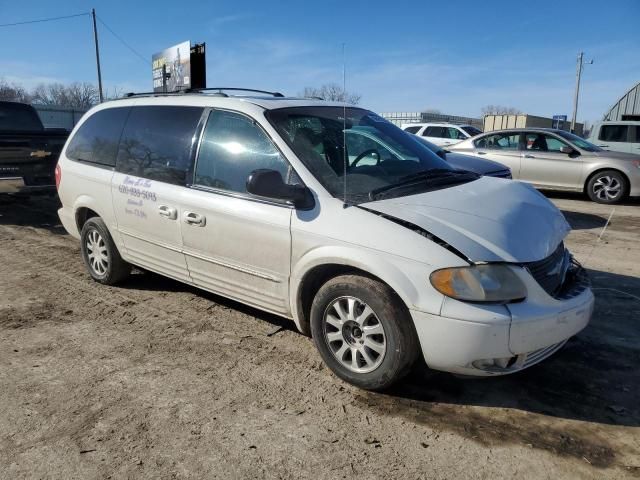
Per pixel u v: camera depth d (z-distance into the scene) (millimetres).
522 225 3342
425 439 2949
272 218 3666
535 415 3170
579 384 3508
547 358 3580
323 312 3502
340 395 3379
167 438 2957
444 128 16281
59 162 5754
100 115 5410
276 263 3707
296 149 3742
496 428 3045
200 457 2803
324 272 3568
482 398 3346
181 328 4398
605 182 10758
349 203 3422
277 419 3129
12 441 2938
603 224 8625
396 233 3158
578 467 2719
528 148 11602
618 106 23125
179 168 4367
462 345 2969
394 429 3037
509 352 2979
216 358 3873
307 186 3588
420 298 3033
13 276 5793
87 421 3113
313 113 4203
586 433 2994
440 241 3064
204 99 4410
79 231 5637
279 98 4387
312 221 3467
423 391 3422
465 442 2922
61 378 3604
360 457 2801
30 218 9000
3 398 3354
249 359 3854
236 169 3996
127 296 5145
